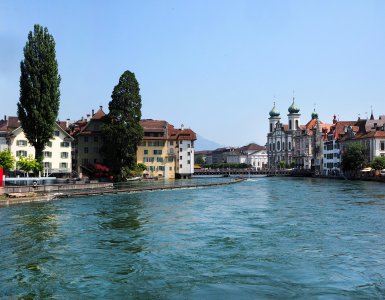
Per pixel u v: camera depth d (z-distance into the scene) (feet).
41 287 66.03
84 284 67.41
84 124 437.99
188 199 205.98
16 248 90.38
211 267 76.48
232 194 240.53
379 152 427.74
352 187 293.23
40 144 263.70
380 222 125.29
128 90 373.40
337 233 107.55
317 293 62.75
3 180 215.72
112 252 87.45
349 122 550.77
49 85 260.42
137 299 61.21
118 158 371.15
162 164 466.70
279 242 96.89
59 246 92.58
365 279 69.05
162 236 104.37
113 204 177.88
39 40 260.83
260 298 61.11
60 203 179.83
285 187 309.63
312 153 650.43
